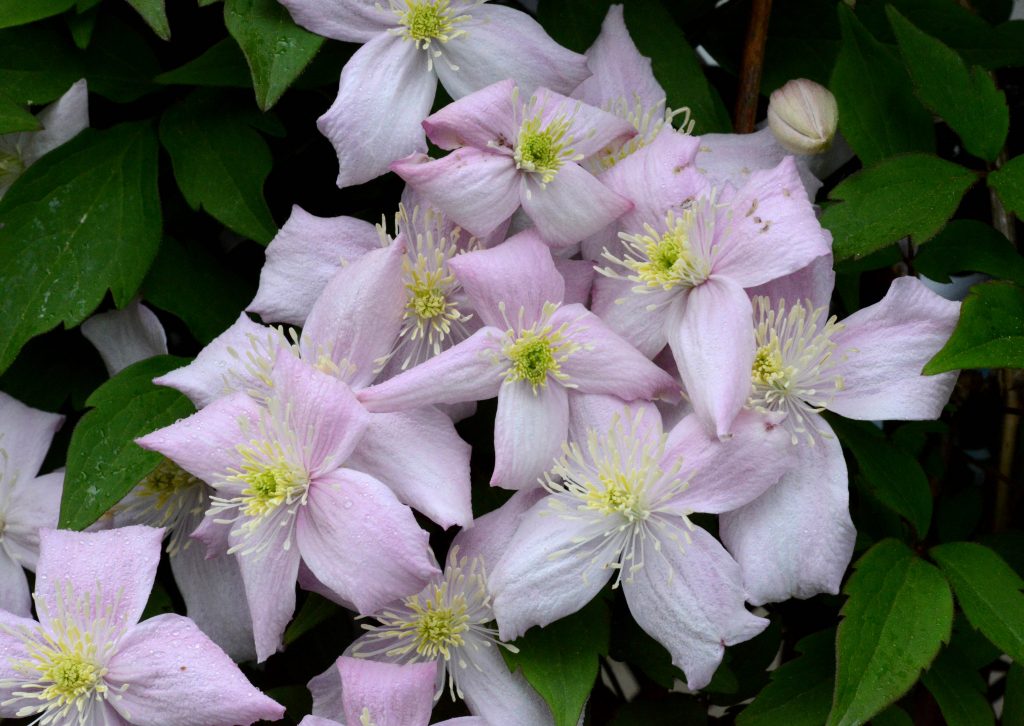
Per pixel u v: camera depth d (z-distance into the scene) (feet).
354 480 1.30
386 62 1.36
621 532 1.32
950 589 1.31
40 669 1.33
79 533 1.36
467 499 1.32
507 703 1.34
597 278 1.37
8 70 1.41
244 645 1.43
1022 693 1.39
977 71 1.38
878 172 1.36
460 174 1.33
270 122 1.43
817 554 1.31
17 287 1.39
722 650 1.30
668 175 1.35
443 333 1.36
